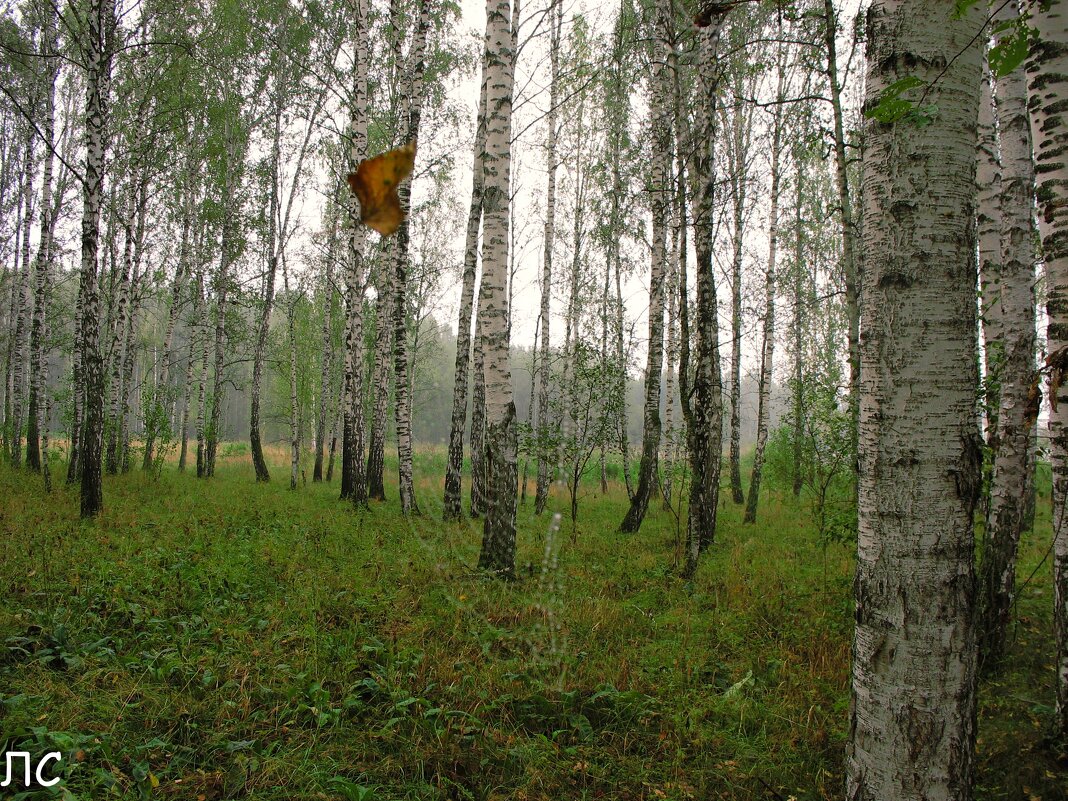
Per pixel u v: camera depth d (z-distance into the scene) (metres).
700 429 7.95
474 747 3.92
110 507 10.85
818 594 6.87
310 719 4.10
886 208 2.67
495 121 7.45
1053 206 3.78
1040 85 3.79
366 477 14.07
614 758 3.95
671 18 8.08
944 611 2.56
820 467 9.79
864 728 2.68
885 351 2.67
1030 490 10.01
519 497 17.16
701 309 8.15
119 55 14.05
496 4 7.44
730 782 3.75
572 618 5.96
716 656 5.39
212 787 3.43
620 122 15.23
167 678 4.43
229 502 12.59
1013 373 5.21
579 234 18.98
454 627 5.54
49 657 4.49
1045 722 4.19
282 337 27.92
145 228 20.03
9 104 17.11
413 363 22.50
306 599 5.98
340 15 16.06
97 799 3.23
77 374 14.41
